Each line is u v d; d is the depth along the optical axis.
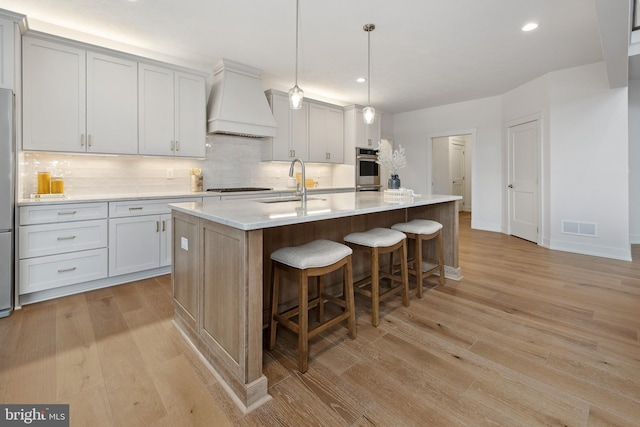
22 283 2.49
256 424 1.34
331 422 1.35
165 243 3.29
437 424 1.33
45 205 2.58
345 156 5.64
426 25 3.02
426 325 2.21
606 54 2.91
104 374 1.65
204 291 1.79
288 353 1.88
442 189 7.59
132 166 3.59
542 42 3.41
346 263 1.98
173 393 1.52
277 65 4.03
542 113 4.54
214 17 2.87
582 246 4.21
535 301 2.61
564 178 4.32
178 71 3.57
